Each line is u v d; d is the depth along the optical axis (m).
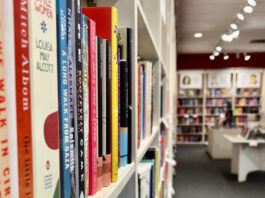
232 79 8.73
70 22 0.35
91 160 0.48
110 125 0.56
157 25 1.42
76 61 0.37
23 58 0.25
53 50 0.30
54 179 0.30
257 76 8.29
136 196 0.75
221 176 5.16
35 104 0.27
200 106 8.88
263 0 4.00
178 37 6.53
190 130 8.96
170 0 2.81
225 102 8.70
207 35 6.35
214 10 4.62
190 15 4.89
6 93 0.24
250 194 4.20
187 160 6.57
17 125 0.25
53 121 0.30
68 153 0.35
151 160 1.22
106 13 0.56
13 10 0.24
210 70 8.64
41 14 0.27
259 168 4.86
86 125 0.44
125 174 0.62
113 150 0.57
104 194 0.49
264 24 5.35
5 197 0.24
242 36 6.33
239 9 4.54
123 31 0.67
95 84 0.48
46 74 0.28
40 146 0.28
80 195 0.40
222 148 6.68
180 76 8.71
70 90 0.35
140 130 0.97
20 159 0.25
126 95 0.66
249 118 5.29
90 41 0.45
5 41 0.24
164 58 2.14
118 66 0.61
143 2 1.41
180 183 4.73
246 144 4.82
